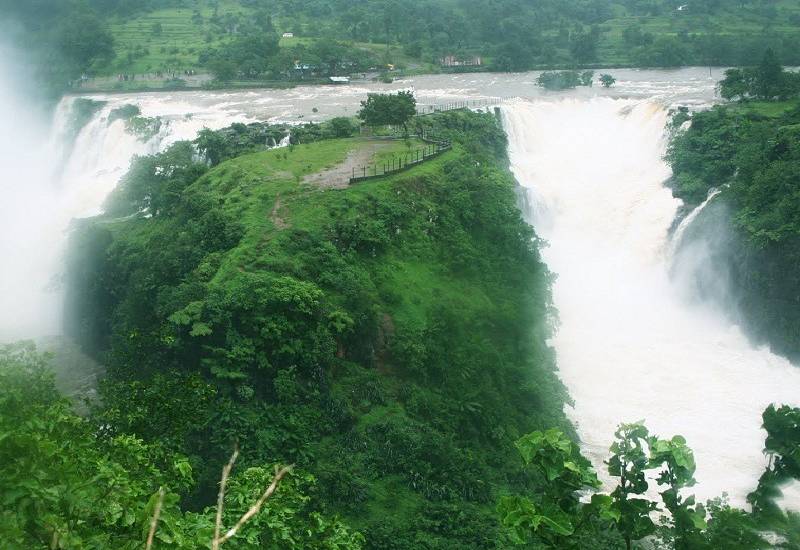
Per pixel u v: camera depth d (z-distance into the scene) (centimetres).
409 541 4306
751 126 8550
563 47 17412
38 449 1413
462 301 6234
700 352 7000
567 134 10531
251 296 5344
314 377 5253
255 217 6419
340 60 15812
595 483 1644
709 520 2028
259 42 15712
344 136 9300
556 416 5831
